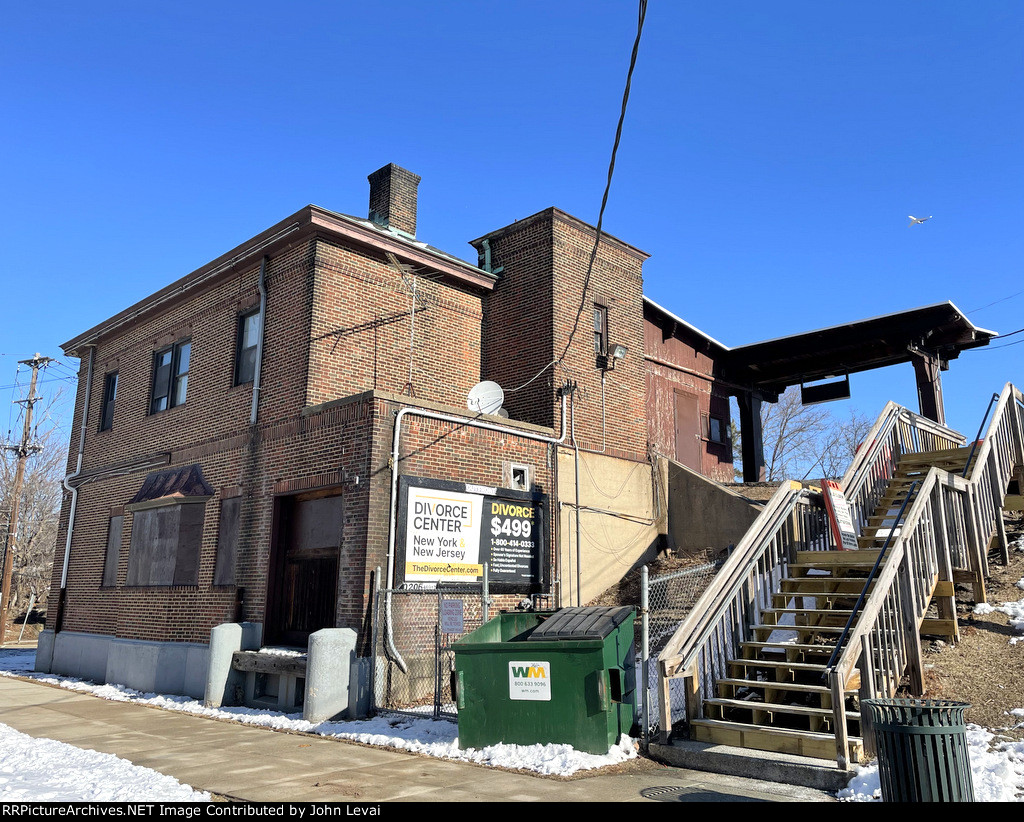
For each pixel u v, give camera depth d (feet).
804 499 35.40
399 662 35.63
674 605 44.57
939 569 30.55
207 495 48.21
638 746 25.34
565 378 51.11
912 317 59.82
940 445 49.29
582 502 49.21
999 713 24.35
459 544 40.11
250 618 42.27
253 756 26.20
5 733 30.91
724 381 74.84
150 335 60.34
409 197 57.93
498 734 25.94
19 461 109.40
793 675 28.14
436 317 52.24
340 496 39.75
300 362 44.32
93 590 58.75
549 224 53.26
